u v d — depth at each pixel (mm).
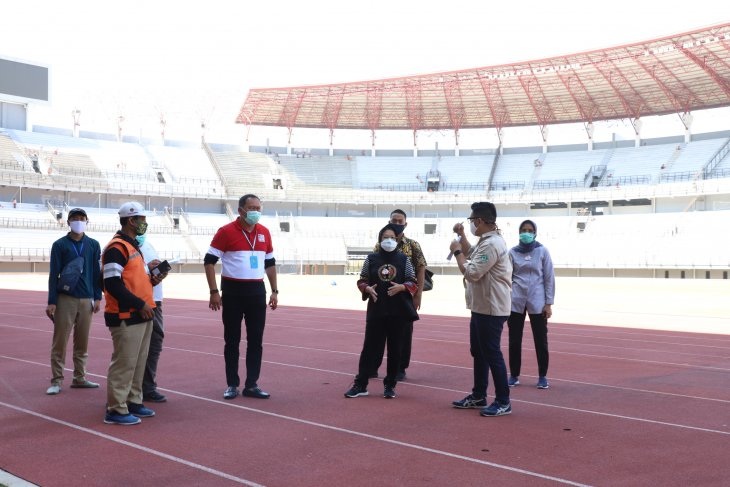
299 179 76062
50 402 8141
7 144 63219
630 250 61250
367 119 77625
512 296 9523
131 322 7082
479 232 7852
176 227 68062
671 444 6512
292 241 69750
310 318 19844
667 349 13867
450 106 74500
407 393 8938
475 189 74625
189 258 62688
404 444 6441
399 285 8352
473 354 8078
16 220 58062
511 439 6652
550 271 9484
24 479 5371
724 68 60625
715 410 8016
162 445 6352
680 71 62281
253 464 5793
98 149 70250
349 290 37344
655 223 64062
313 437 6668
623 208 69125
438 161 78750
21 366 10797
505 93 71312
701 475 5582
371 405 8141
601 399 8656
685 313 24000
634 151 71625
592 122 73438
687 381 10031
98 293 9117
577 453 6188
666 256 58719
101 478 5410
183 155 75062
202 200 72812
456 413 7770
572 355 12867
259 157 77188
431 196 73812
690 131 70812
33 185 60750
